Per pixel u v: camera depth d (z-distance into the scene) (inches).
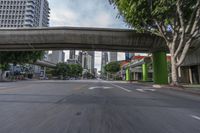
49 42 1421.0
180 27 932.0
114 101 394.6
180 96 535.5
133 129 199.3
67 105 336.5
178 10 839.7
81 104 348.8
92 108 310.5
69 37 1380.4
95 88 779.4
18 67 3804.1
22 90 629.6
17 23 5698.8
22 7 5748.0
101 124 216.2
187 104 378.6
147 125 215.9
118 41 1384.1
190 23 860.6
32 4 5807.1
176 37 935.7
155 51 1421.0
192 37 869.2
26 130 192.7
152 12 867.4
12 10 5743.1
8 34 1405.0
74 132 186.9
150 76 2625.5
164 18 921.5
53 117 246.8
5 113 268.4
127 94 545.3
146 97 478.0
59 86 898.1
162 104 368.8
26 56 2027.6
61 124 214.7
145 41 1358.3
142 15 932.6
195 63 1427.2
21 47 1557.6
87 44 1434.5
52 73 4680.1
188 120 241.8
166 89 820.6
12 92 555.2
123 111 291.6
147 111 295.1
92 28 1360.7
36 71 5073.8
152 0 859.4
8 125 209.9
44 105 334.3
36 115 257.4
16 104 342.6
